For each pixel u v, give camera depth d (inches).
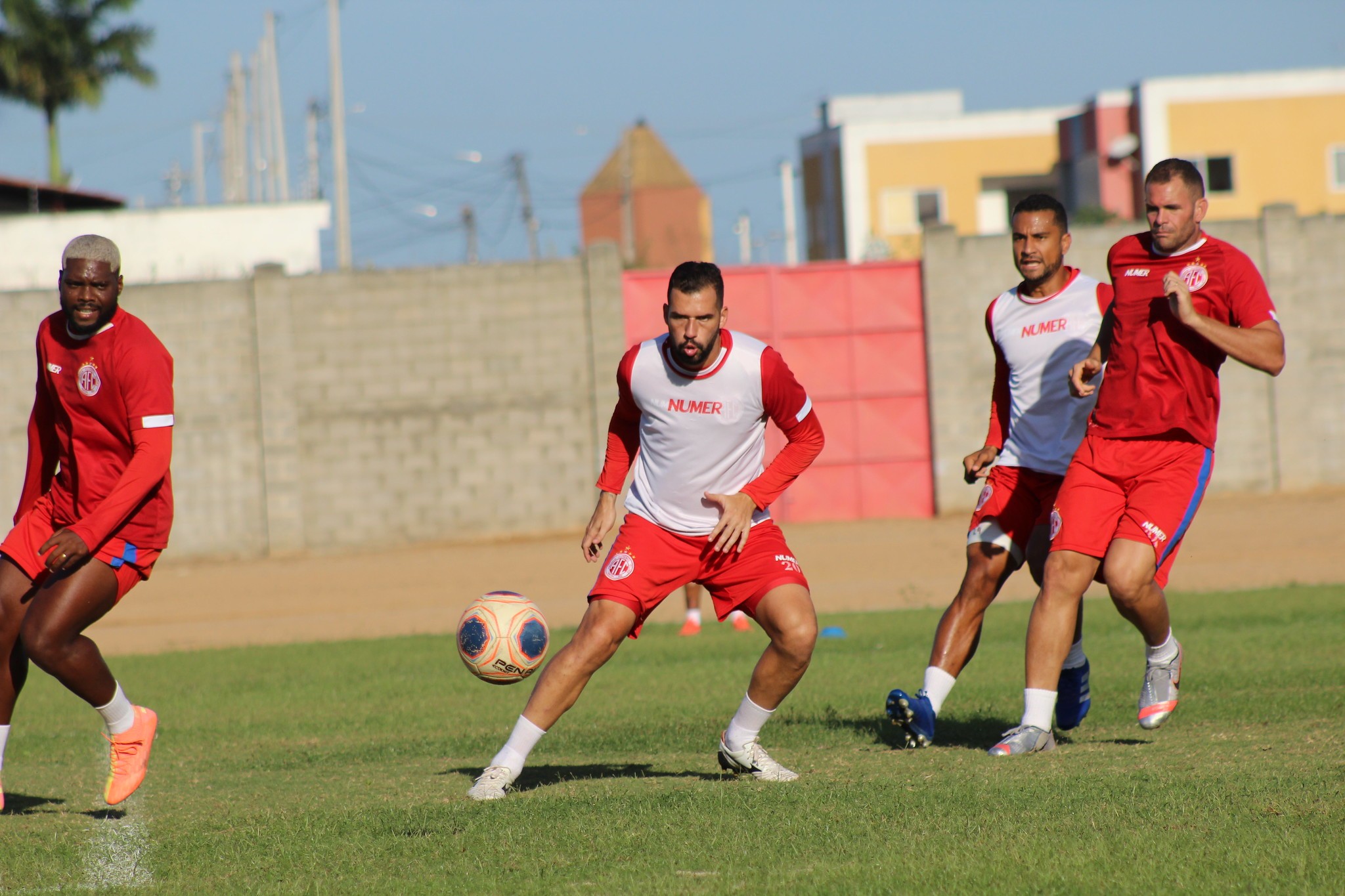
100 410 792.9
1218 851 586.2
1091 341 955.3
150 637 2186.3
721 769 868.0
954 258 3243.1
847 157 6678.2
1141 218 5482.3
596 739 1059.9
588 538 844.6
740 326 3238.2
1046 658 904.9
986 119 6643.7
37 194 5807.1
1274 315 868.6
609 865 612.4
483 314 3189.0
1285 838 601.6
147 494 781.9
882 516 3277.6
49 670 769.6
